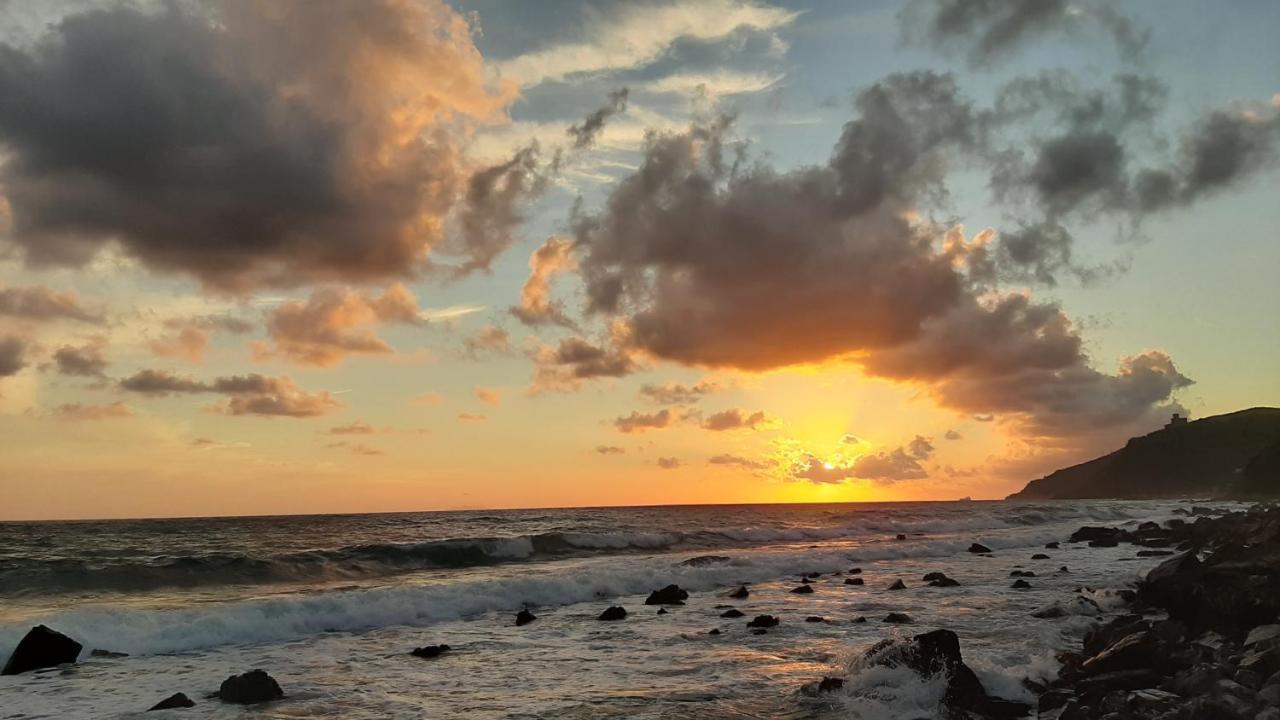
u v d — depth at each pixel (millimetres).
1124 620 14328
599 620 19609
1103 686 10695
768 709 11406
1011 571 29734
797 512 113188
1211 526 39562
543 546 37094
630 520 81500
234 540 51344
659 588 26062
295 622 18125
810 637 17094
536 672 13984
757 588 25766
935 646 12086
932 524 58094
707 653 15555
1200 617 14555
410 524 75375
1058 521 67312
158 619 17391
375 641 17078
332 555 30109
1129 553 36625
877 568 31750
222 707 11781
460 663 14797
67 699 12391
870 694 11625
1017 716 10602
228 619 17547
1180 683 10172
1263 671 10359
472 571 29422
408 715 11250
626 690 12633
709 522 73688
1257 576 14617
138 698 12445
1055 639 15742
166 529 70750
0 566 25938
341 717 11180
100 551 42000
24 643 14555
